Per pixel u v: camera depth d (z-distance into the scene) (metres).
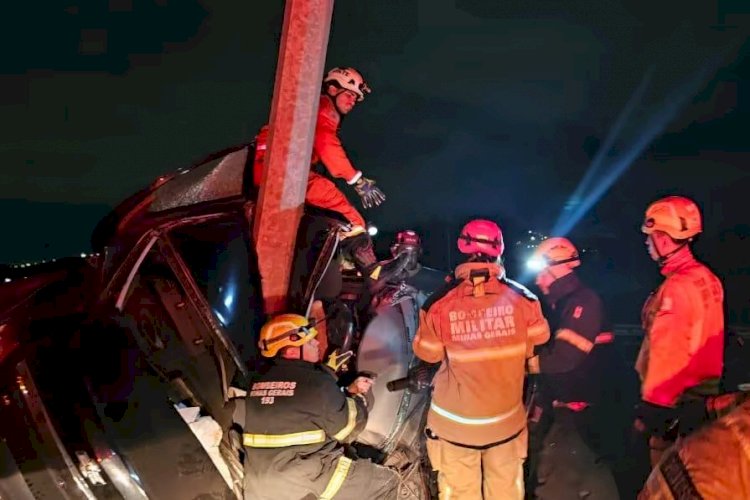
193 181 3.21
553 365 3.71
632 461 3.87
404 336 3.54
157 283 3.00
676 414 3.01
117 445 2.58
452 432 3.17
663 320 3.03
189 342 2.92
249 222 3.09
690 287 3.00
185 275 2.95
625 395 4.27
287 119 2.74
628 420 3.99
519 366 3.16
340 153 3.61
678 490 1.62
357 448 3.39
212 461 2.77
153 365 2.83
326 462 2.91
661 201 3.14
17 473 2.50
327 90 3.69
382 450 3.44
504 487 3.20
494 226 3.27
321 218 3.30
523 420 3.25
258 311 3.04
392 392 3.45
